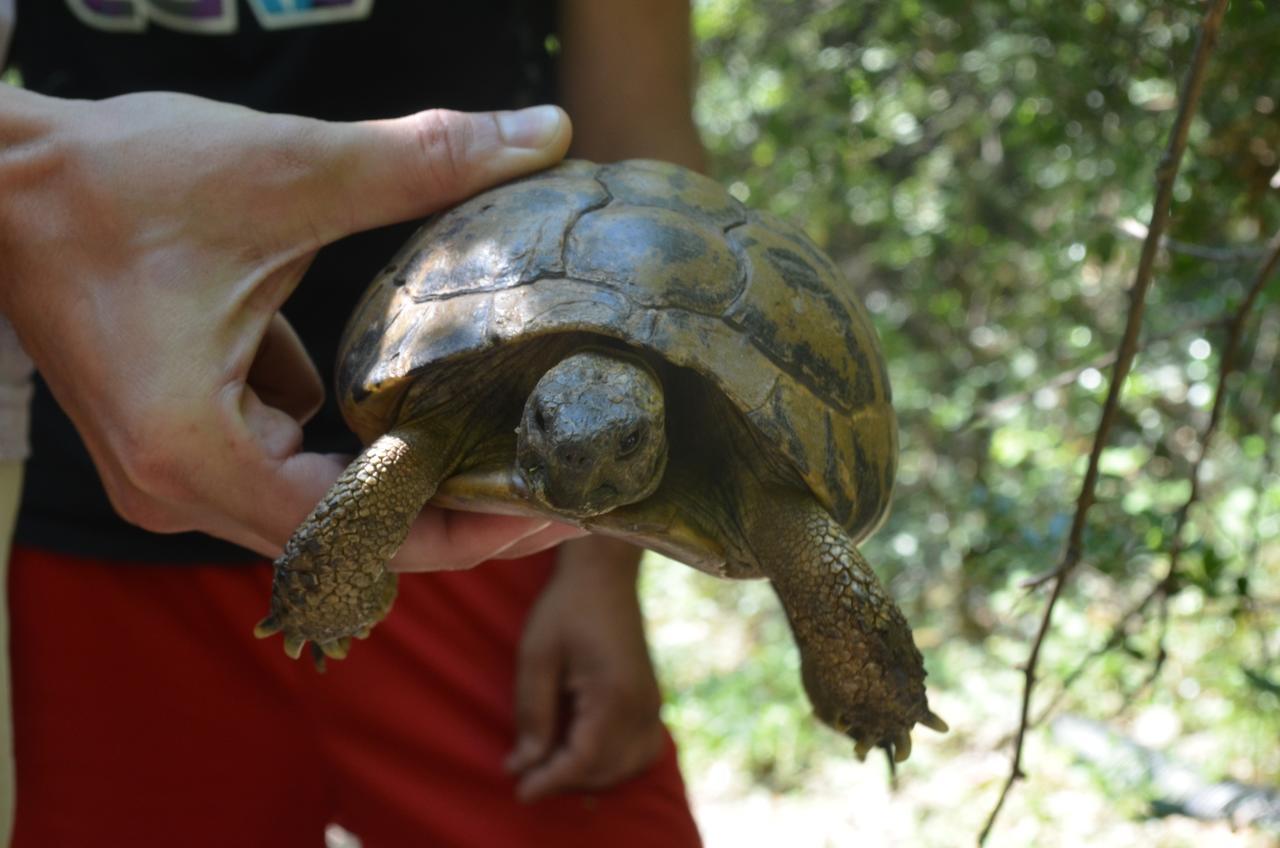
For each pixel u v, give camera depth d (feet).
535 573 1.73
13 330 1.40
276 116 1.28
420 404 1.24
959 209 3.72
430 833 1.68
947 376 4.13
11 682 1.67
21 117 1.25
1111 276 3.33
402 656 1.68
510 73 1.68
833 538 1.24
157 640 1.66
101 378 1.25
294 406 1.44
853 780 2.96
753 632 4.02
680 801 1.72
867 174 3.74
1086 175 2.89
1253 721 2.55
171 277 1.24
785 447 1.21
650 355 1.28
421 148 1.27
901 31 2.72
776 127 3.12
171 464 1.26
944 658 3.48
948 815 2.71
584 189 1.29
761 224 1.34
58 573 1.66
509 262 1.23
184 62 1.58
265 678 1.68
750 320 1.23
